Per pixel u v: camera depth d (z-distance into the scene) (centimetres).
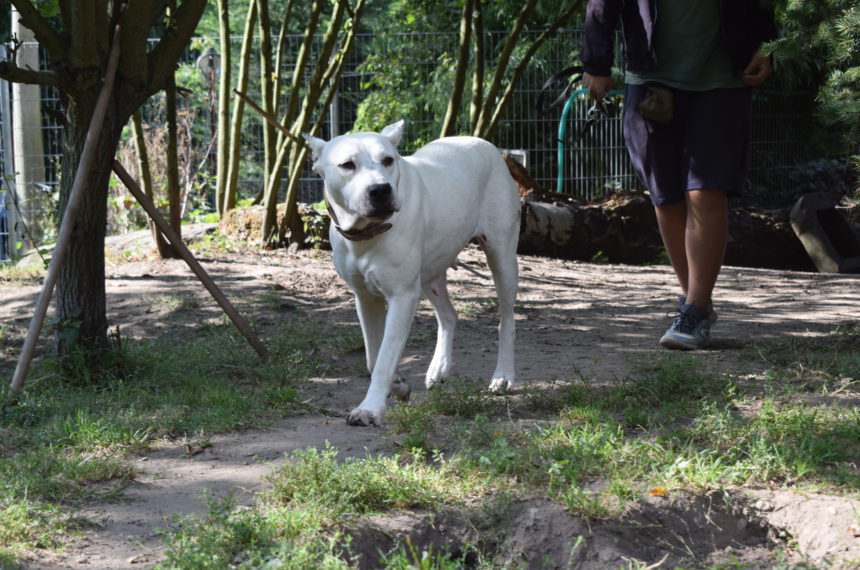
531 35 1536
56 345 507
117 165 516
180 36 514
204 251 900
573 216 1028
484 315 690
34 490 326
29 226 1171
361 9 923
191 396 456
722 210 549
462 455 343
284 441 390
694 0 534
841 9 459
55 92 1282
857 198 543
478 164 470
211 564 258
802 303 770
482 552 295
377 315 438
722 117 539
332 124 1361
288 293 742
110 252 917
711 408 385
